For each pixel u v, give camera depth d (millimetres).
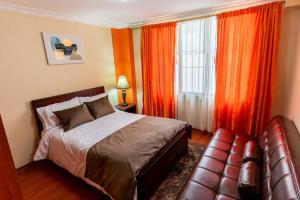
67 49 3115
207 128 3645
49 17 2836
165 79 3762
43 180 2387
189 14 3240
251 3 2709
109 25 3846
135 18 3539
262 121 2848
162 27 3541
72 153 2197
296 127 2061
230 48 2949
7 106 2469
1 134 553
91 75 3627
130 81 4219
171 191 2064
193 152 2895
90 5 2645
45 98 2842
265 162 1705
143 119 2963
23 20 2539
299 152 1383
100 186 1900
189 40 3451
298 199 978
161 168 2113
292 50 2539
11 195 593
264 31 2607
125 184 1648
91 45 3559
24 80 2615
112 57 4047
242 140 2295
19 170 2625
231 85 3043
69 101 3082
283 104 2764
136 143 2080
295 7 2234
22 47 2559
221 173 1753
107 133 2443
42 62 2809
